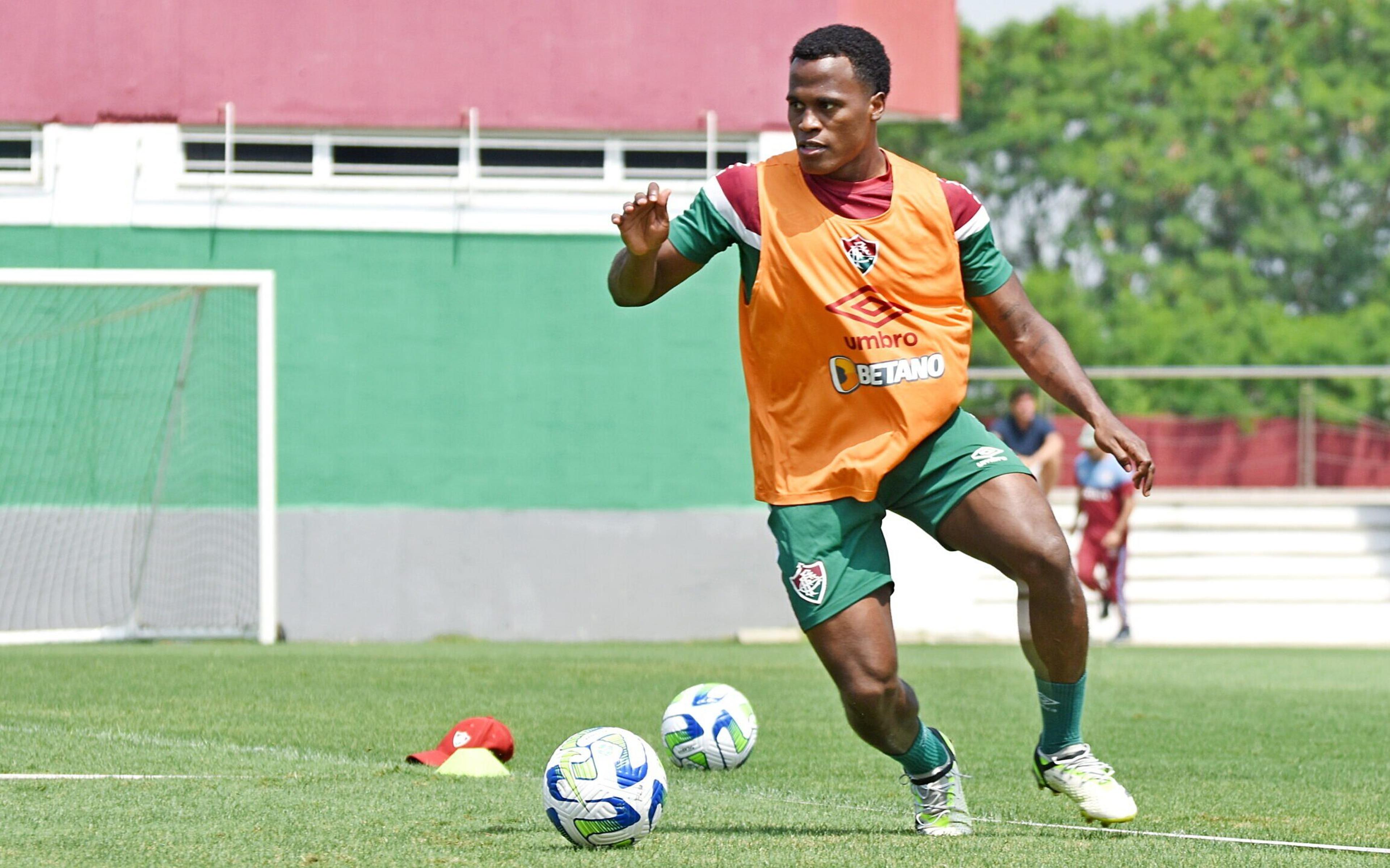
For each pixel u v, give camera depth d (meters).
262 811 19.08
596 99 59.31
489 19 59.03
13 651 48.56
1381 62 163.12
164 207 58.09
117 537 56.22
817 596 17.30
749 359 17.89
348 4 58.66
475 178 59.19
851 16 59.94
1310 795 22.70
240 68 58.31
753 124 59.66
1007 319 17.86
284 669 40.81
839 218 17.38
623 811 16.39
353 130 59.25
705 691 25.23
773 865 15.51
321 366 58.66
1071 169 161.12
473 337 59.12
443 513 58.91
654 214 16.44
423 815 18.86
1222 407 152.62
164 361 56.56
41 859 15.84
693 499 59.72
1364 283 160.12
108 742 26.11
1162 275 159.25
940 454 17.42
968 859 15.91
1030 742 29.00
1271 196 159.00
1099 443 17.14
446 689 36.09
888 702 17.36
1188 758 27.27
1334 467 129.38
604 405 59.53
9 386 55.88
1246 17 165.50
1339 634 70.25
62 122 57.97
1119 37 165.50
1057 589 17.08
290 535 58.25
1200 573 73.19
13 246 57.78
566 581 59.22
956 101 62.59
